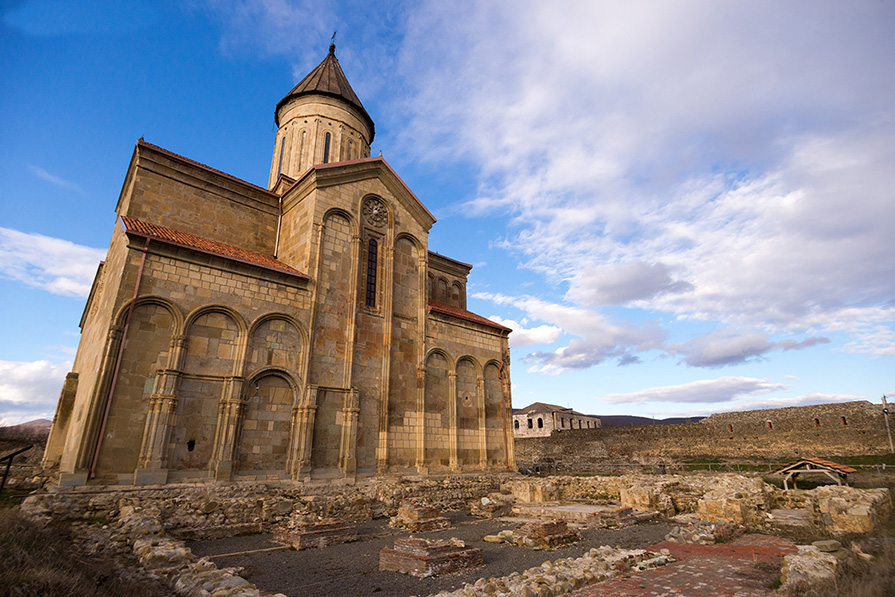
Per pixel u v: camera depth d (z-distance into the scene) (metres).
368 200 29.28
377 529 18.80
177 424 19.16
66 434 22.19
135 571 10.59
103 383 17.67
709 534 15.75
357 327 26.58
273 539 16.41
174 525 15.93
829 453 42.84
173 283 20.16
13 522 10.13
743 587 10.48
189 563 11.18
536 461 56.53
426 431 28.94
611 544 15.95
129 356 18.50
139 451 18.02
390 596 10.34
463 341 33.12
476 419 32.59
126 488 17.11
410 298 30.52
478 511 23.56
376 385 26.75
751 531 17.84
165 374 19.00
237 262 22.06
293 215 28.09
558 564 11.66
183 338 19.84
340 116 38.56
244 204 28.19
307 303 24.48
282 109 39.38
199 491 18.52
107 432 17.44
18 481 20.80
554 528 15.99
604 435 57.41
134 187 24.16
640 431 54.50
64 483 16.14
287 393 22.73
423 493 24.48
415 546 12.82
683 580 11.09
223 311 21.41
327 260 26.03
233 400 20.56
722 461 46.28
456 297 41.78
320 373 24.16
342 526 16.52
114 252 22.42
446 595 9.30
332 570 12.55
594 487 27.81
